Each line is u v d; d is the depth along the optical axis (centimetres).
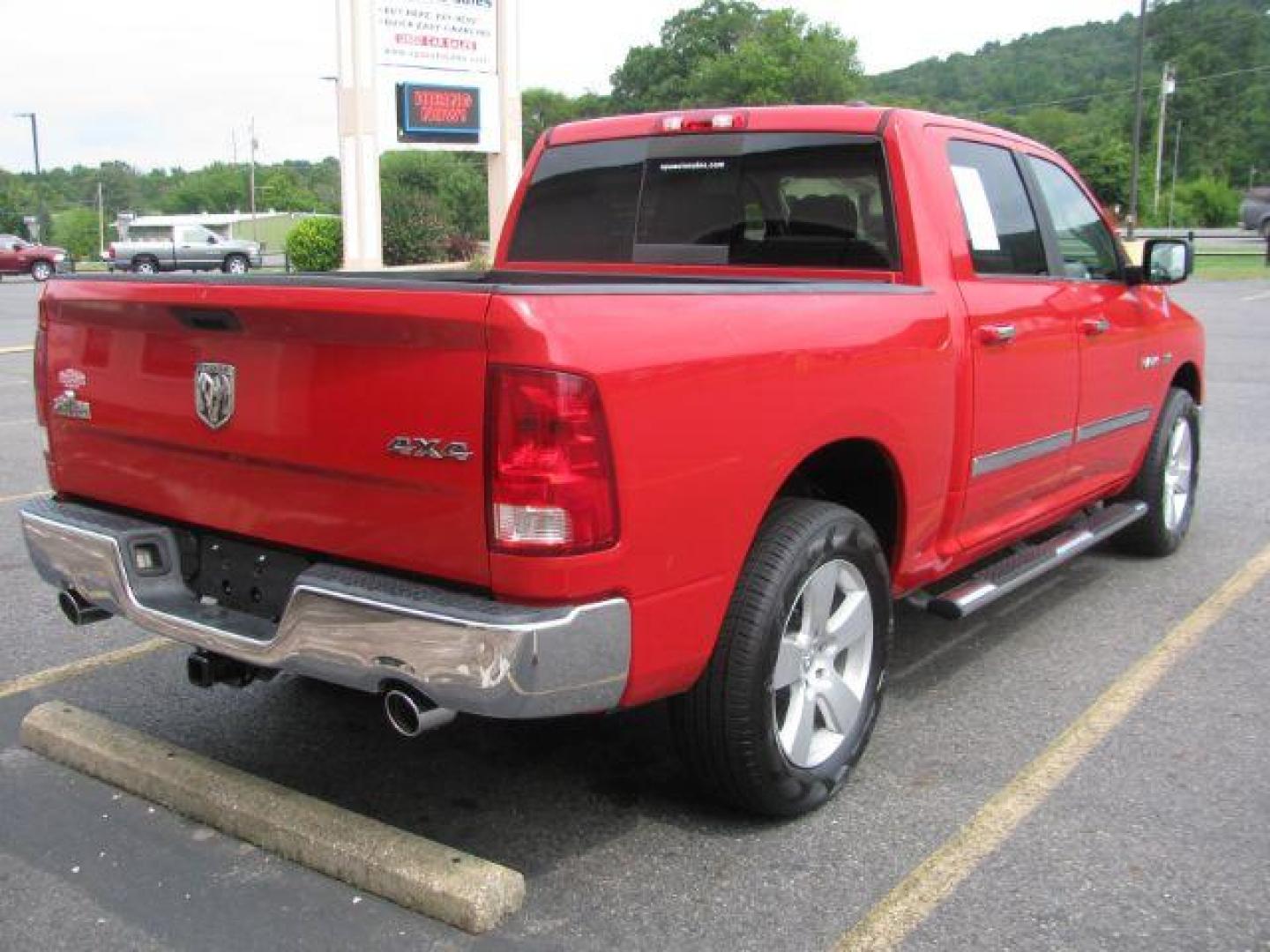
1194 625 523
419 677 277
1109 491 566
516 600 273
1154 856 331
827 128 427
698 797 366
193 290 310
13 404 1154
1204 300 2334
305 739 411
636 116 483
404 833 324
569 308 272
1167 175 11019
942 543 423
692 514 298
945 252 413
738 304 314
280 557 322
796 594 331
